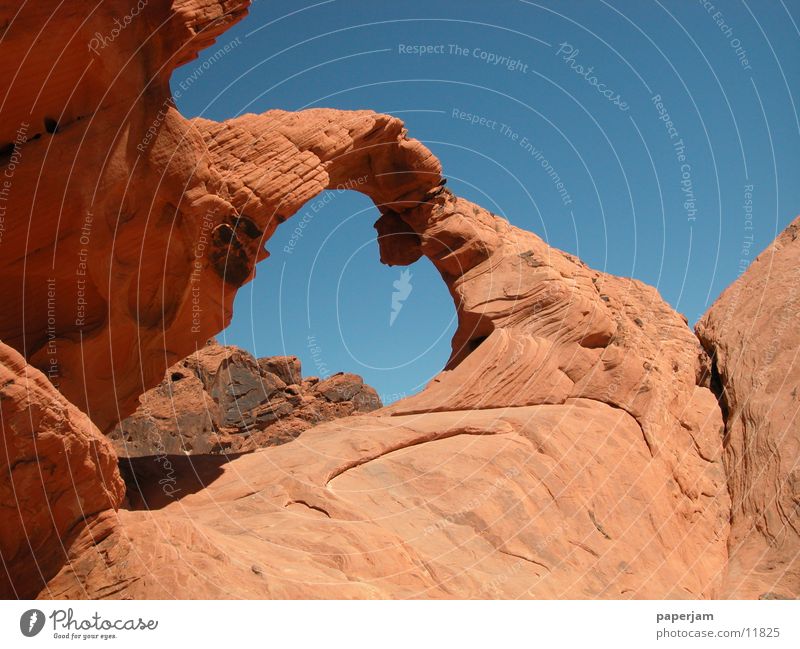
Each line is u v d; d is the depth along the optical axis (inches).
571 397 719.7
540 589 479.8
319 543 434.0
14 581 346.6
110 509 365.4
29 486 339.9
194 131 560.7
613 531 576.7
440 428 633.0
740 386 746.8
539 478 582.9
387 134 807.7
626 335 770.2
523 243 875.4
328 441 615.5
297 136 672.4
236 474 567.8
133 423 999.6
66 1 462.9
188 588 344.2
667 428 703.1
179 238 569.9
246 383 1300.4
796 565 579.2
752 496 653.3
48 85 489.7
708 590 582.2
